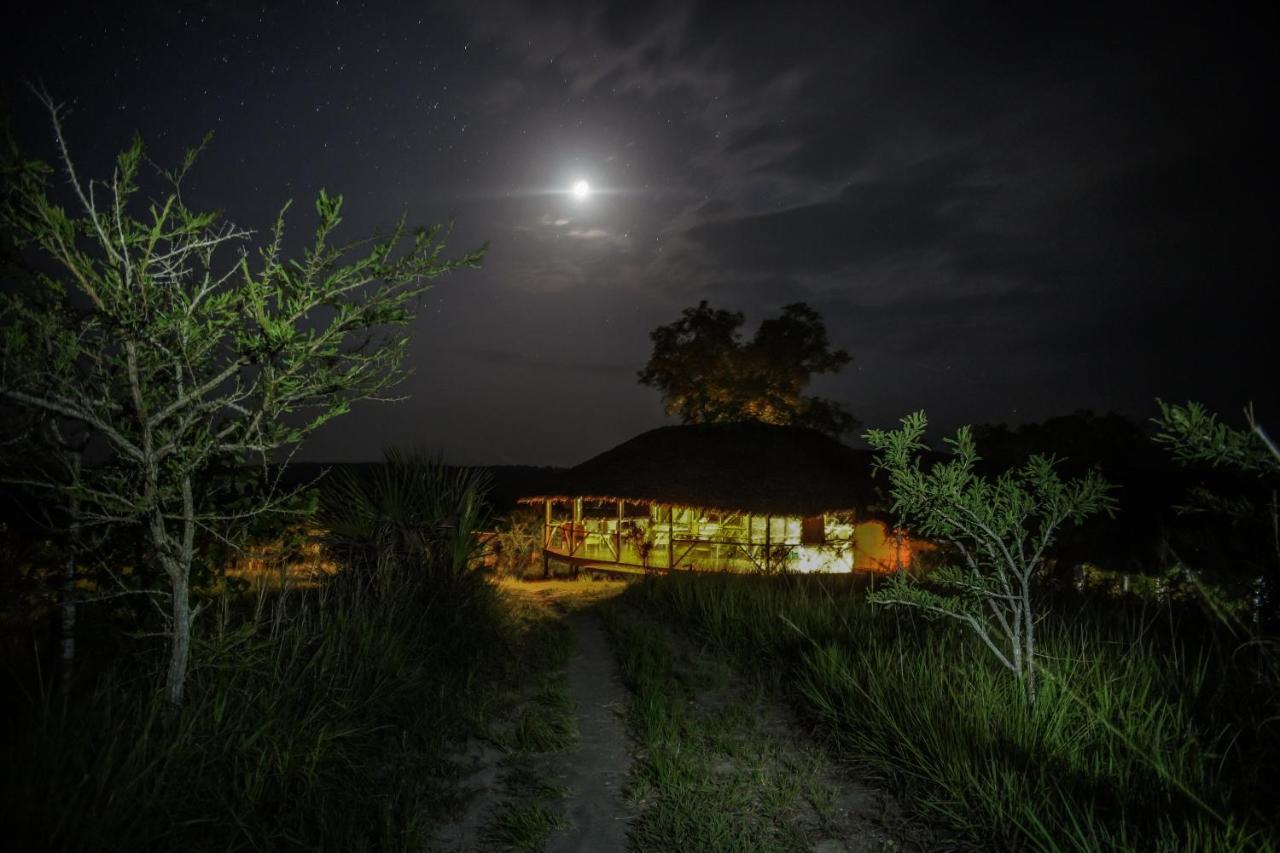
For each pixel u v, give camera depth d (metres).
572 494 20.78
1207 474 11.77
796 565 19.05
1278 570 6.45
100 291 4.06
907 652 7.16
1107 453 14.02
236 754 4.52
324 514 9.04
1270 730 4.68
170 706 4.54
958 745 4.91
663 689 7.57
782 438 21.61
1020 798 4.25
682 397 26.81
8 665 5.09
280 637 6.00
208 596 5.73
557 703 7.17
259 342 4.09
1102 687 5.40
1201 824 3.76
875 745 5.45
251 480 5.28
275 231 4.21
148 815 3.86
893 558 17.62
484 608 9.26
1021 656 5.62
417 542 9.49
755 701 7.25
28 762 3.71
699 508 18.50
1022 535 5.54
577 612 12.02
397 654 6.73
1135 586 10.16
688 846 4.49
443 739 6.02
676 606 11.35
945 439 5.65
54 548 4.90
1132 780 4.41
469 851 4.54
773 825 4.77
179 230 4.04
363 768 5.13
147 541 4.91
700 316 26.64
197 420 4.46
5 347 3.77
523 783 5.48
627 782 5.57
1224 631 6.93
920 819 4.68
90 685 5.10
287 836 4.13
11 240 3.74
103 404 4.11
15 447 4.21
